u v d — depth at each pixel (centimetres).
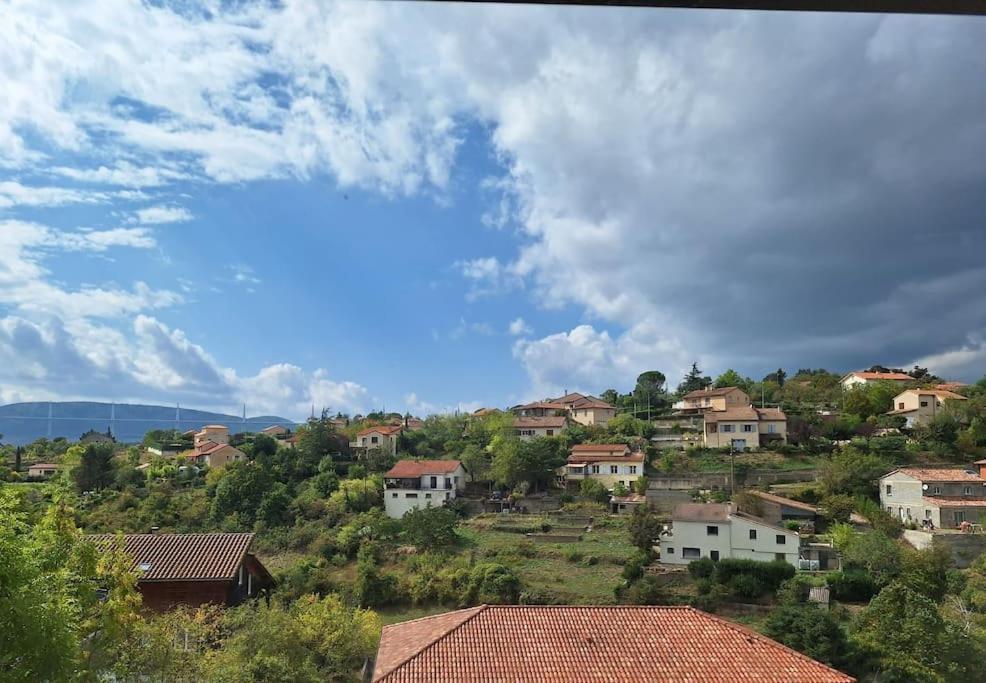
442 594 4897
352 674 2959
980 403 8175
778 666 2267
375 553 5722
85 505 6669
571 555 5547
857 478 6812
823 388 11331
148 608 2734
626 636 2412
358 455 8781
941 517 5944
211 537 3366
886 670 3241
